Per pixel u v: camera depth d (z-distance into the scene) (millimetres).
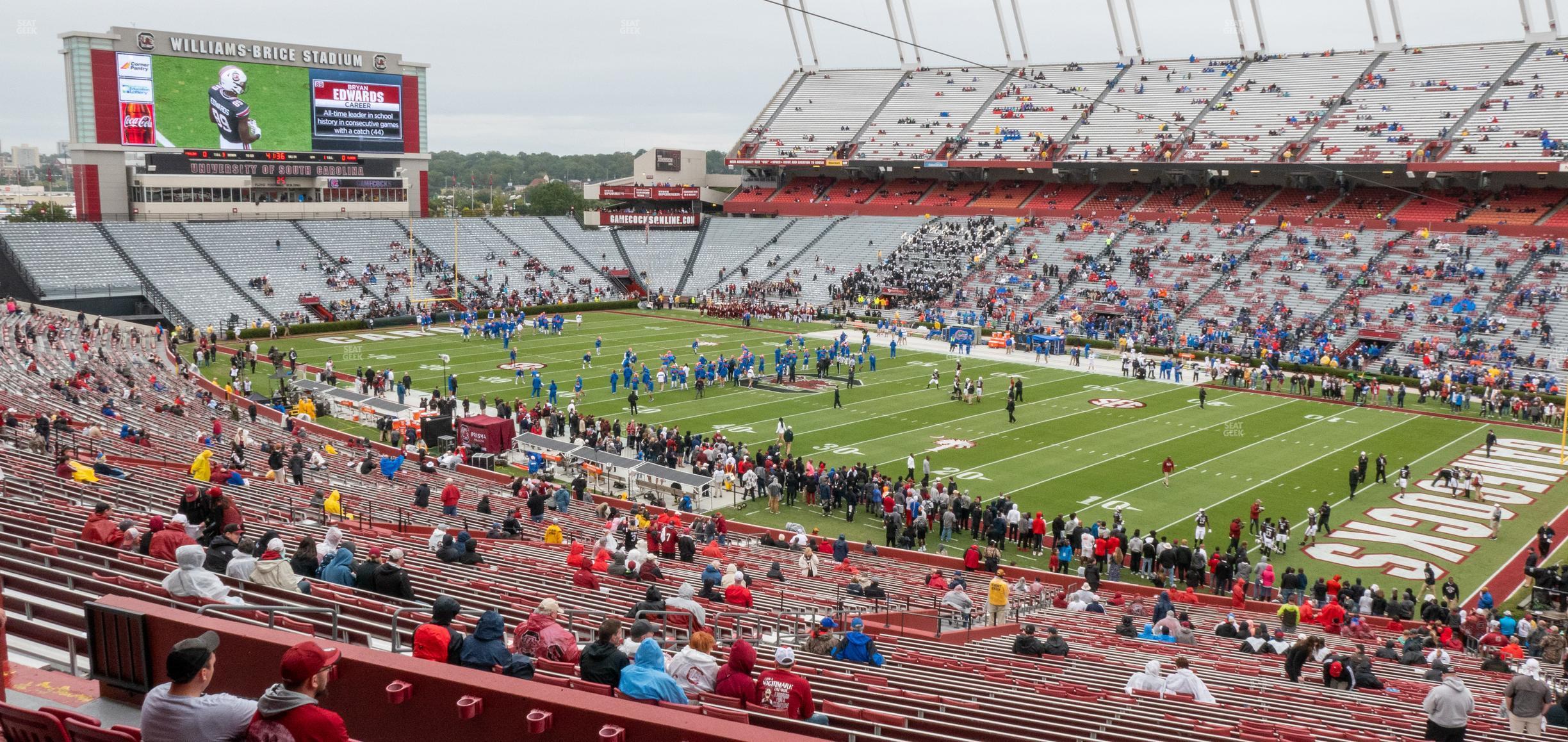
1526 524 31812
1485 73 71062
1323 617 22672
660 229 92250
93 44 67188
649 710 5047
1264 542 28844
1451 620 23672
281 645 5590
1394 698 15094
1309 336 59875
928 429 42594
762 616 14797
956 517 31672
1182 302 66000
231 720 4629
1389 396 50156
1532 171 63531
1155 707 12008
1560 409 46312
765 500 34406
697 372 49062
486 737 5254
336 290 71875
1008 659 15523
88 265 65438
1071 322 66938
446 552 16188
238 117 72938
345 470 30750
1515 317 56844
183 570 8156
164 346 57375
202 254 70125
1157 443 40781
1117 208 78562
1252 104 77688
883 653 13938
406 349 61000
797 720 6945
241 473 25547
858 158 88875
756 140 95125
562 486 33531
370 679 5465
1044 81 88375
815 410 45938
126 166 71000
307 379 50438
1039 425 43531
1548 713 12469
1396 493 34812
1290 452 39750
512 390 48844
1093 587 26297
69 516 13156
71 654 6781
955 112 89250
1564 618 24328
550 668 8023
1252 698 13742
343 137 78250
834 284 79500
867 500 33656
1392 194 70938
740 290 82500
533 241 86562
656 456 36500
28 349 45469
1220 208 75312
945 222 82562
